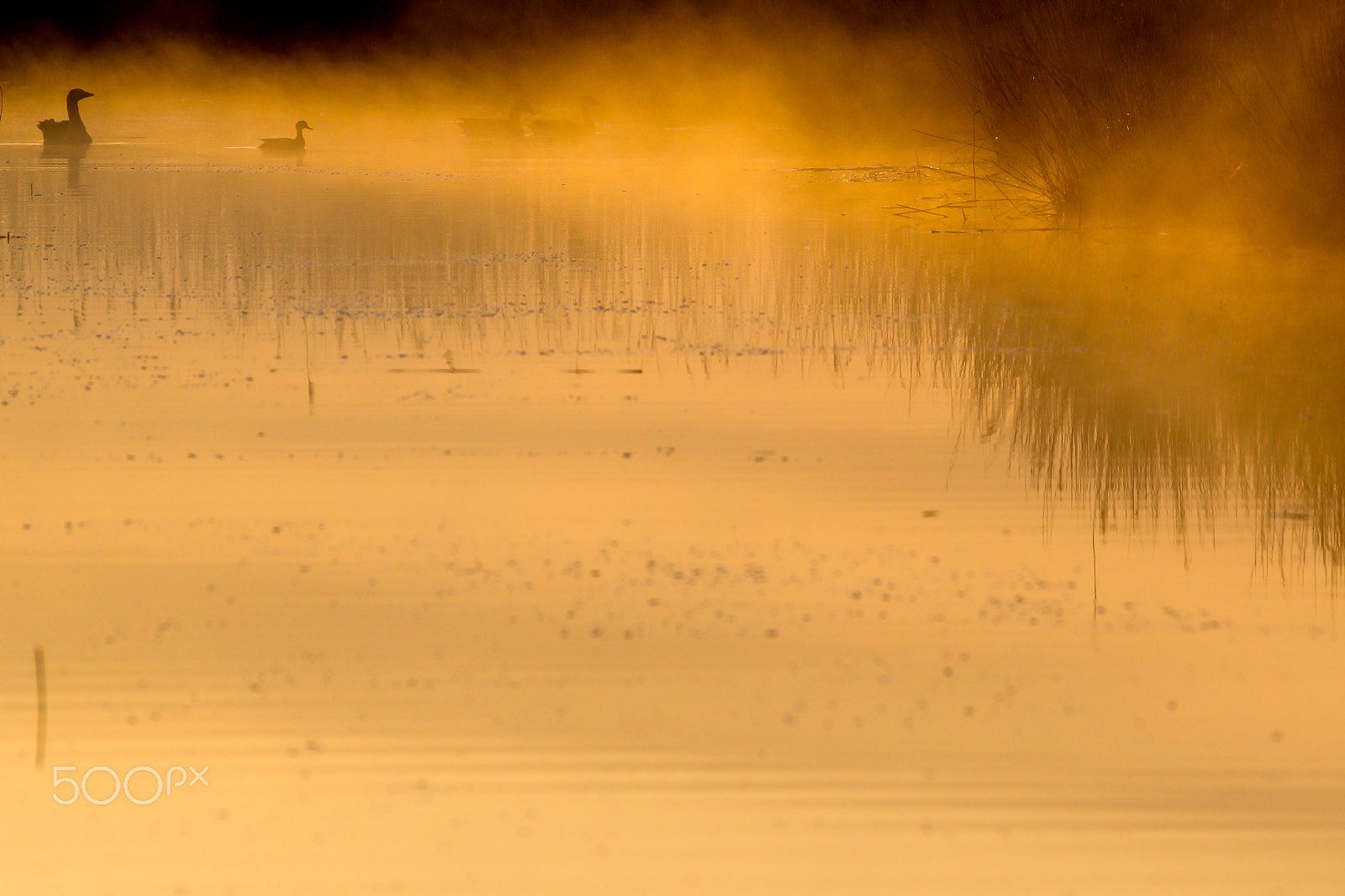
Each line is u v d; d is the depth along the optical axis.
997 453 29.92
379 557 23.52
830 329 43.00
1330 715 18.47
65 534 24.47
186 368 36.69
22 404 32.81
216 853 15.43
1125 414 33.00
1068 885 14.88
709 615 21.34
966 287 51.31
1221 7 63.22
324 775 16.72
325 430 31.12
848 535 24.91
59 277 51.09
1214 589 22.62
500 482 27.56
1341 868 15.16
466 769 16.88
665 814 16.02
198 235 63.50
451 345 40.06
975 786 16.66
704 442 30.52
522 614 21.30
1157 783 16.78
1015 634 20.88
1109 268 55.75
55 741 17.41
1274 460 29.22
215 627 20.72
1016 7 71.62
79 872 15.15
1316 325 43.44
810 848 15.41
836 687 19.08
